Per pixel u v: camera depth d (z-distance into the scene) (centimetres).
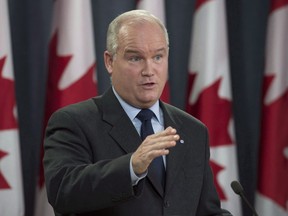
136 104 432
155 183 414
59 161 403
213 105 763
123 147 421
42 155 755
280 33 790
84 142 419
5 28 706
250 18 838
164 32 420
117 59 422
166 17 821
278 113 788
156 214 410
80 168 389
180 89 820
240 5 835
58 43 735
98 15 797
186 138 448
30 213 764
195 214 437
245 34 836
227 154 763
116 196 371
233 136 768
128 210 405
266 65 800
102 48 795
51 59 742
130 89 422
